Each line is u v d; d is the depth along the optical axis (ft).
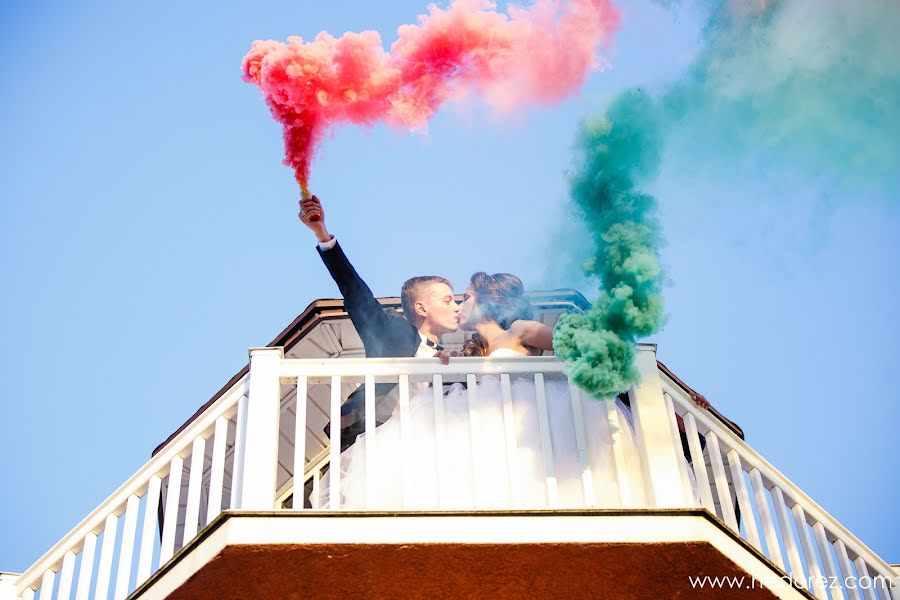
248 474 23.54
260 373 24.72
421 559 22.45
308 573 22.52
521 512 22.53
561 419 24.77
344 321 30.71
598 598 23.49
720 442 25.88
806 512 25.88
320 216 25.93
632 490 24.04
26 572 25.05
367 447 23.93
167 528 24.73
